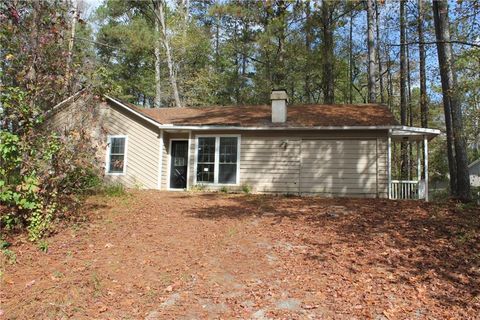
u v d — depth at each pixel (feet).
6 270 19.22
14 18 27.14
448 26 39.88
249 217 31.07
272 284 17.97
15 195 22.68
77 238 24.44
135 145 50.24
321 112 52.19
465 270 18.84
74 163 26.37
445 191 68.44
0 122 24.63
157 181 49.26
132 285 17.78
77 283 17.75
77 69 29.73
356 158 44.86
